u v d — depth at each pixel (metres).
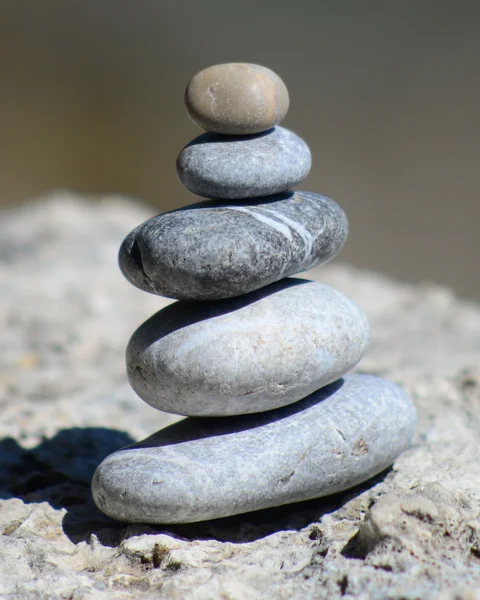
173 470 0.68
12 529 0.72
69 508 0.74
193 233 0.68
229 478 0.68
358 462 0.71
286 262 0.69
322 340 0.70
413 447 0.77
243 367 0.69
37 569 0.68
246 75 0.69
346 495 0.73
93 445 0.81
